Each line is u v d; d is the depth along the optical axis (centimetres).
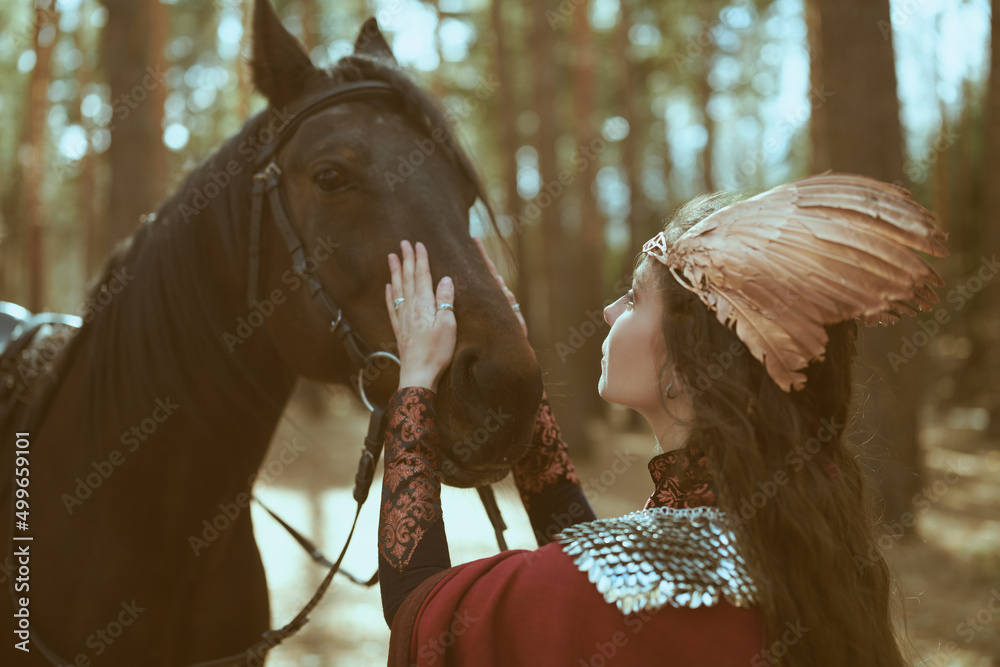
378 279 148
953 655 390
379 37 194
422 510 103
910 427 571
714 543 88
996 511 714
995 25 1108
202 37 1742
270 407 175
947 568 517
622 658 84
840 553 89
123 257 183
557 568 89
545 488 145
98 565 169
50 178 1634
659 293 99
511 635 88
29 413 187
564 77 1645
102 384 175
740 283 86
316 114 162
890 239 82
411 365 124
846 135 586
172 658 182
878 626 93
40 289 1488
